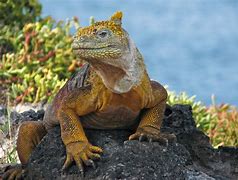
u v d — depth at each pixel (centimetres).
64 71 2423
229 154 1675
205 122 2288
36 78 2303
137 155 1480
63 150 1530
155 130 1537
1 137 1995
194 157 1670
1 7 2562
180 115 1698
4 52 2455
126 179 1452
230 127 2294
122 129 1570
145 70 1509
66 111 1511
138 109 1515
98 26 1435
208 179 1577
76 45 1425
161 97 1548
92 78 1512
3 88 2316
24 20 2595
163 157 1495
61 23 2603
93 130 1557
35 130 1641
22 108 2225
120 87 1459
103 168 1472
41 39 2458
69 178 1488
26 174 1611
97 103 1496
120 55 1430
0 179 1656
